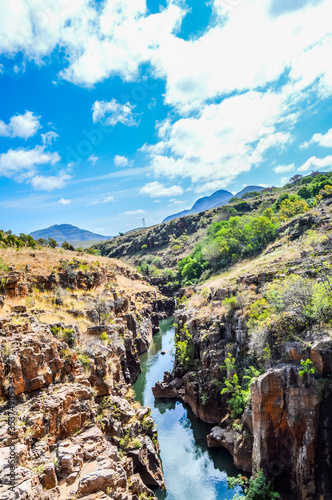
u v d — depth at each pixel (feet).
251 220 250.37
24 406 47.85
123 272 281.54
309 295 76.38
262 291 102.83
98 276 157.79
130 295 213.25
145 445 68.59
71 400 53.52
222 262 233.76
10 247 150.82
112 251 590.96
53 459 43.04
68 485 39.52
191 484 75.72
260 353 77.36
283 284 86.28
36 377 51.88
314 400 58.65
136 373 140.67
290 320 74.02
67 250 230.48
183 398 114.21
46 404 48.98
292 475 60.39
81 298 121.19
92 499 36.37
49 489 37.68
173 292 336.08
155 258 458.09
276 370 63.98
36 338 56.90
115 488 39.83
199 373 104.22
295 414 60.03
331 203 171.73
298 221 174.70
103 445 49.21
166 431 99.19
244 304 99.55
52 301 100.17
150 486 67.21
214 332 104.22
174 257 435.53
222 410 91.86
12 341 53.36
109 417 63.31
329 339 62.03
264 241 200.95
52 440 46.37
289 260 125.29
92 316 102.68
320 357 59.98
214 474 78.48
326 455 56.24
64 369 60.08
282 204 241.35
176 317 145.79
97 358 71.41
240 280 123.75
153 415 108.88
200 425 97.71
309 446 57.98
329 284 75.51
